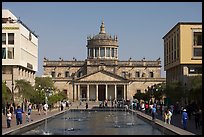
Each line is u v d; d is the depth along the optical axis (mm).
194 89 73312
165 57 131875
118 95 196875
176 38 110250
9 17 110625
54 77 193500
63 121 68750
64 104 120875
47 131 48188
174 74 116812
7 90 84125
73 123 63500
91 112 107938
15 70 107000
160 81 193625
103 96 199875
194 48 104875
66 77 194000
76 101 182250
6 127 47156
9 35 107625
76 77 198375
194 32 104875
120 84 191750
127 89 192125
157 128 53031
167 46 127562
